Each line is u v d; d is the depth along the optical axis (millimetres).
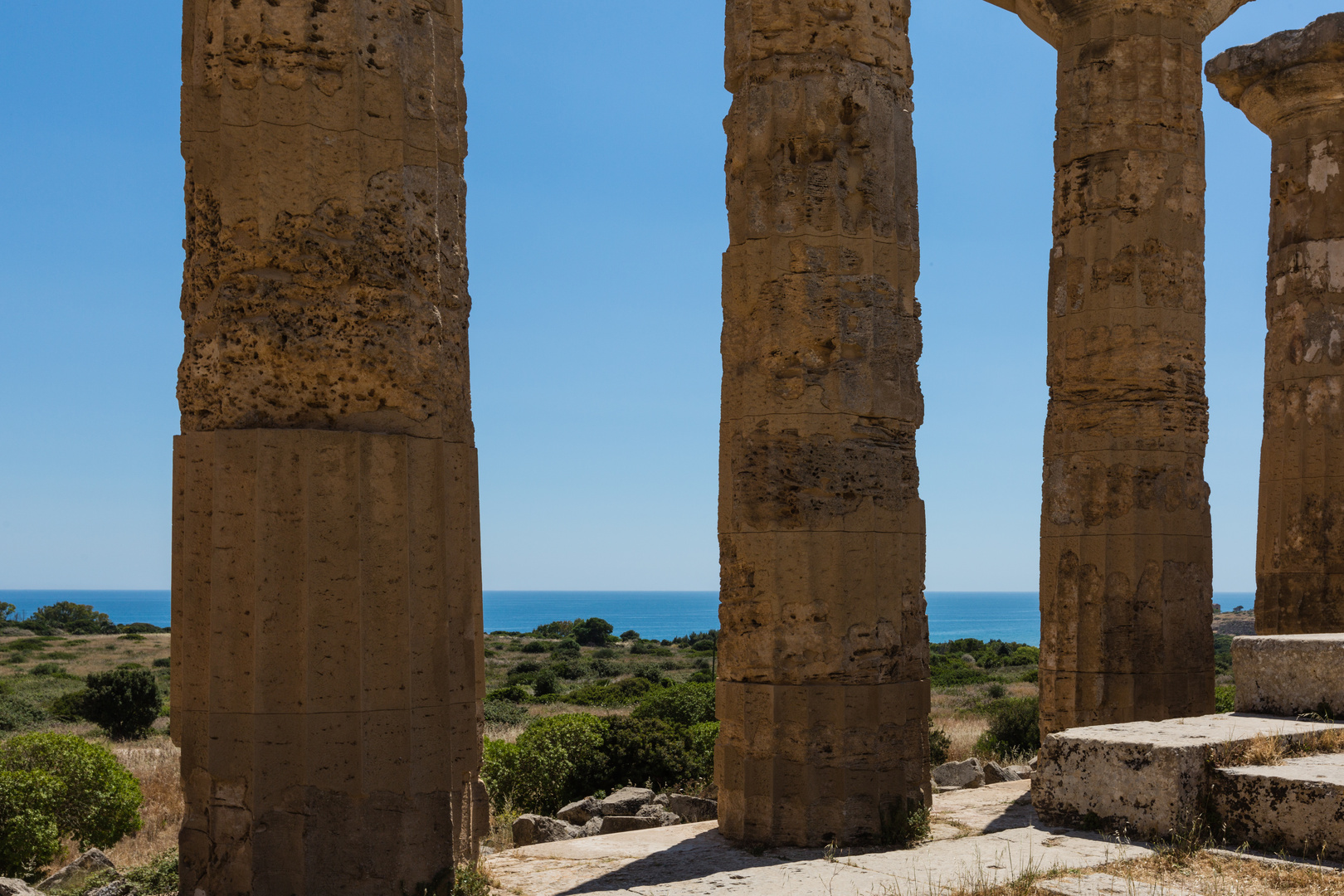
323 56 6445
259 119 6344
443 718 6543
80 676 48219
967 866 7395
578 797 14906
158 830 14508
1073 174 12531
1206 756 7820
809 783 9102
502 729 26047
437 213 6938
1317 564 14141
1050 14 12695
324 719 6102
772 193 9625
